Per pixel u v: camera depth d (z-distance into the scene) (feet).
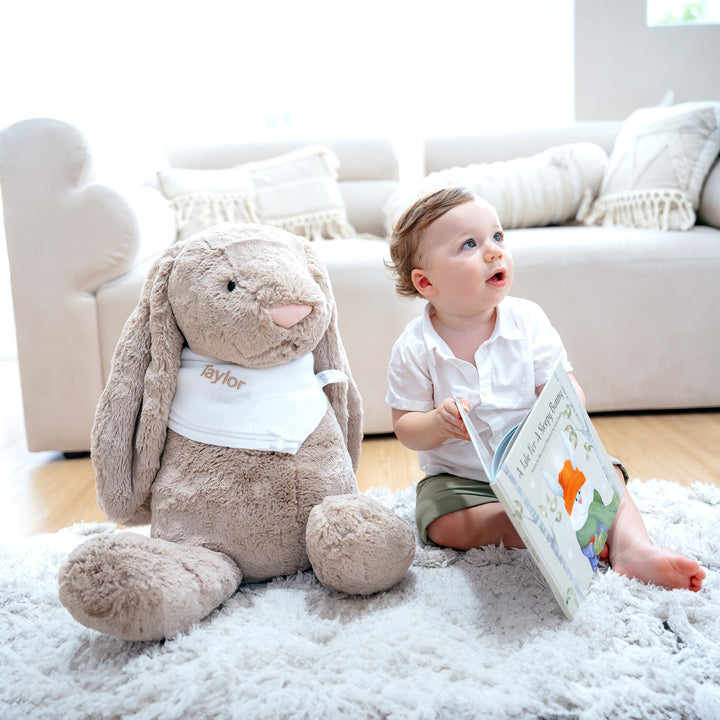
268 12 9.66
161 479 3.01
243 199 6.96
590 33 9.18
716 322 5.78
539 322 3.47
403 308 5.53
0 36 9.55
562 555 2.60
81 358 5.39
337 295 5.50
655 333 5.80
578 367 5.82
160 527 2.95
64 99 9.66
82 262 5.30
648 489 3.91
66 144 5.23
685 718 2.06
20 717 2.17
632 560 2.85
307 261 3.34
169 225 6.44
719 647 2.34
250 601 2.84
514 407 3.33
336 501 2.83
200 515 2.89
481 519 3.17
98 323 5.38
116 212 5.25
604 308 5.76
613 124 7.80
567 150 7.07
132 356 3.06
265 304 2.91
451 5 9.61
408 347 3.44
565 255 5.73
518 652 2.36
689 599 2.60
